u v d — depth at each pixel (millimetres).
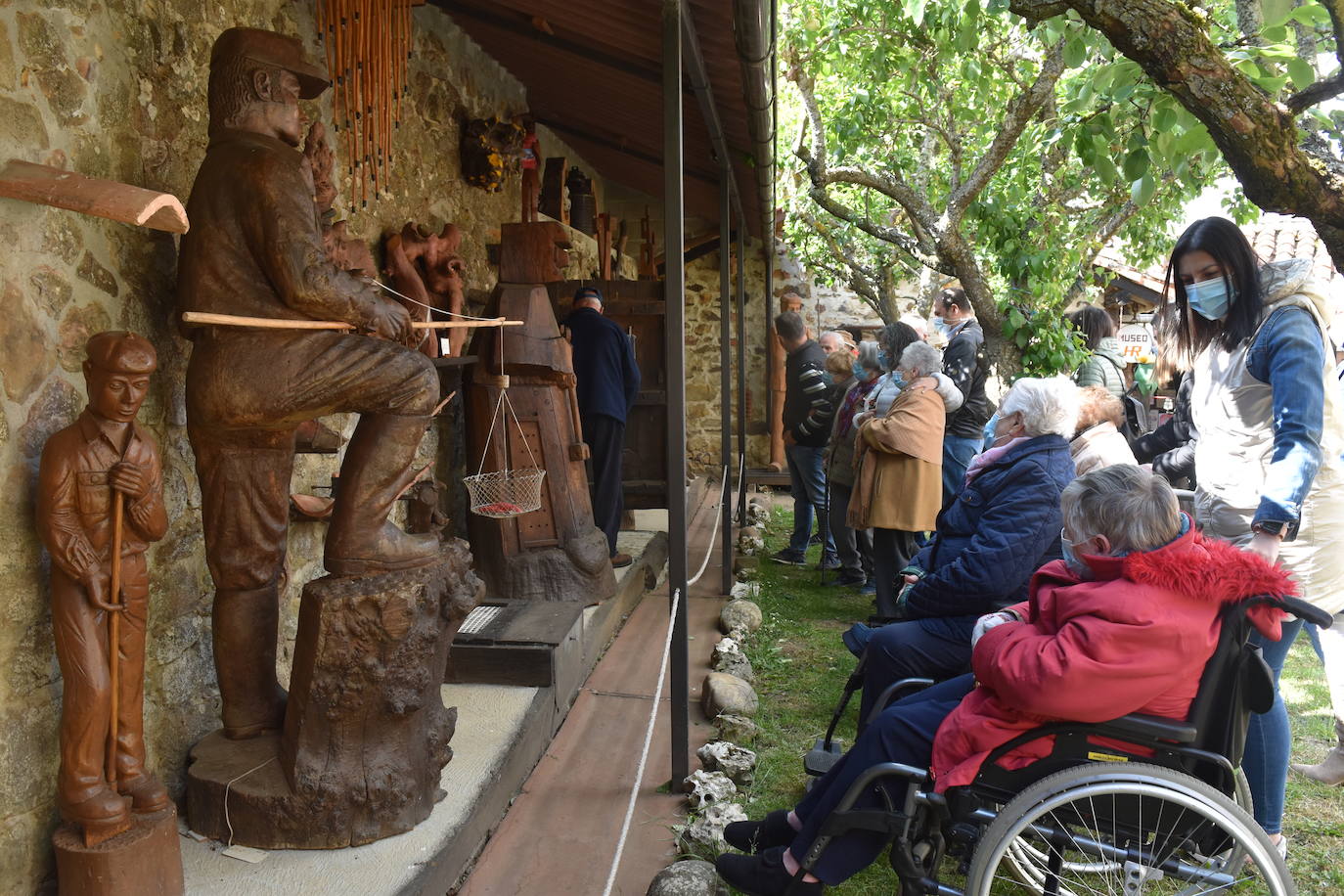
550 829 2812
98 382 1946
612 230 9430
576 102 6449
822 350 6695
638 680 4195
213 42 2838
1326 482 2602
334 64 3373
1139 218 6910
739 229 7871
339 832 2391
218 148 2348
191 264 2307
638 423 6188
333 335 2342
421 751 2545
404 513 4324
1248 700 2025
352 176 3385
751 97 4016
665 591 5836
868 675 3037
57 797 2111
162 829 2049
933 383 4465
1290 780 3223
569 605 4129
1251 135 2178
